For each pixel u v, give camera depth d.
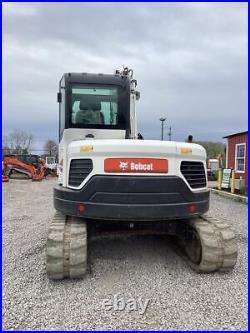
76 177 4.34
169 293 3.92
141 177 4.09
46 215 8.85
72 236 4.19
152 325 3.27
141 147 4.10
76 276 4.19
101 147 4.11
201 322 3.32
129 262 4.92
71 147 4.50
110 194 4.06
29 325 3.25
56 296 3.83
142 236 6.08
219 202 11.64
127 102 5.29
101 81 5.26
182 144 4.35
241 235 6.61
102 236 4.85
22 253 5.32
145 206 4.07
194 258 4.70
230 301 3.74
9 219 8.24
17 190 17.03
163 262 4.93
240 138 16.08
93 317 3.40
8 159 24.36
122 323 3.29
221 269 4.46
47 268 4.06
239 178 15.75
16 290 3.98
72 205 4.23
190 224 4.78
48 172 31.48
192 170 4.44
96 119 5.17
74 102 5.15
